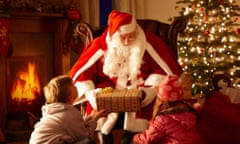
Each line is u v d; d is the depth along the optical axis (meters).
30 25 5.15
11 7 4.88
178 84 2.86
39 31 5.24
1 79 4.95
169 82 2.84
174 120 2.76
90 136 3.09
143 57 3.67
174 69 3.65
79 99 3.62
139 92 3.28
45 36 5.37
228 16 5.46
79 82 3.62
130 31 3.53
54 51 5.45
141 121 3.43
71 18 5.31
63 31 5.37
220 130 3.55
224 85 3.72
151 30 3.93
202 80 5.39
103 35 3.80
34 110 5.32
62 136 2.82
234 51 5.42
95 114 3.20
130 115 3.42
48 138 2.80
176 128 2.74
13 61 5.12
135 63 3.61
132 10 6.30
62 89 2.94
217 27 5.46
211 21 5.46
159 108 2.86
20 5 4.97
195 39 5.49
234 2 5.62
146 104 3.44
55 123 2.85
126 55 3.64
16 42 5.13
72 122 2.88
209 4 5.45
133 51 3.63
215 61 5.41
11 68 5.12
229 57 5.40
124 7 6.14
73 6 5.43
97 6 5.87
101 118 3.52
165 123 2.76
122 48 3.62
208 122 3.59
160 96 2.86
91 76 3.70
